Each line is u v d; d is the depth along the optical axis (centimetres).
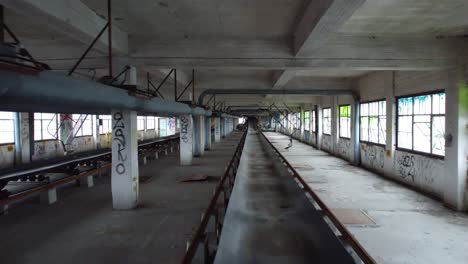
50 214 745
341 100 1950
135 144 803
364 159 1577
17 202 845
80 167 1109
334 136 2097
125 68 788
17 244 570
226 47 805
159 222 688
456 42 822
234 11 616
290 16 653
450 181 873
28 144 1542
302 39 661
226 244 621
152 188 1028
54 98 323
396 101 1237
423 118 1045
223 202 772
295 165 1673
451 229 717
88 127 2178
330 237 616
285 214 882
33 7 427
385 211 852
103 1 559
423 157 1038
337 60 809
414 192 1065
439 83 928
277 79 1286
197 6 588
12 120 1480
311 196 858
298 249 663
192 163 1595
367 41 810
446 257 580
